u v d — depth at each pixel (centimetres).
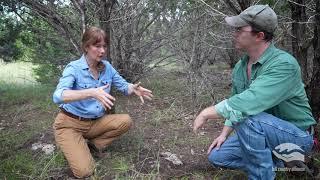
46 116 475
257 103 245
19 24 620
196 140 385
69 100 281
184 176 308
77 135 320
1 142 386
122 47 572
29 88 659
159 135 402
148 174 303
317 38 312
